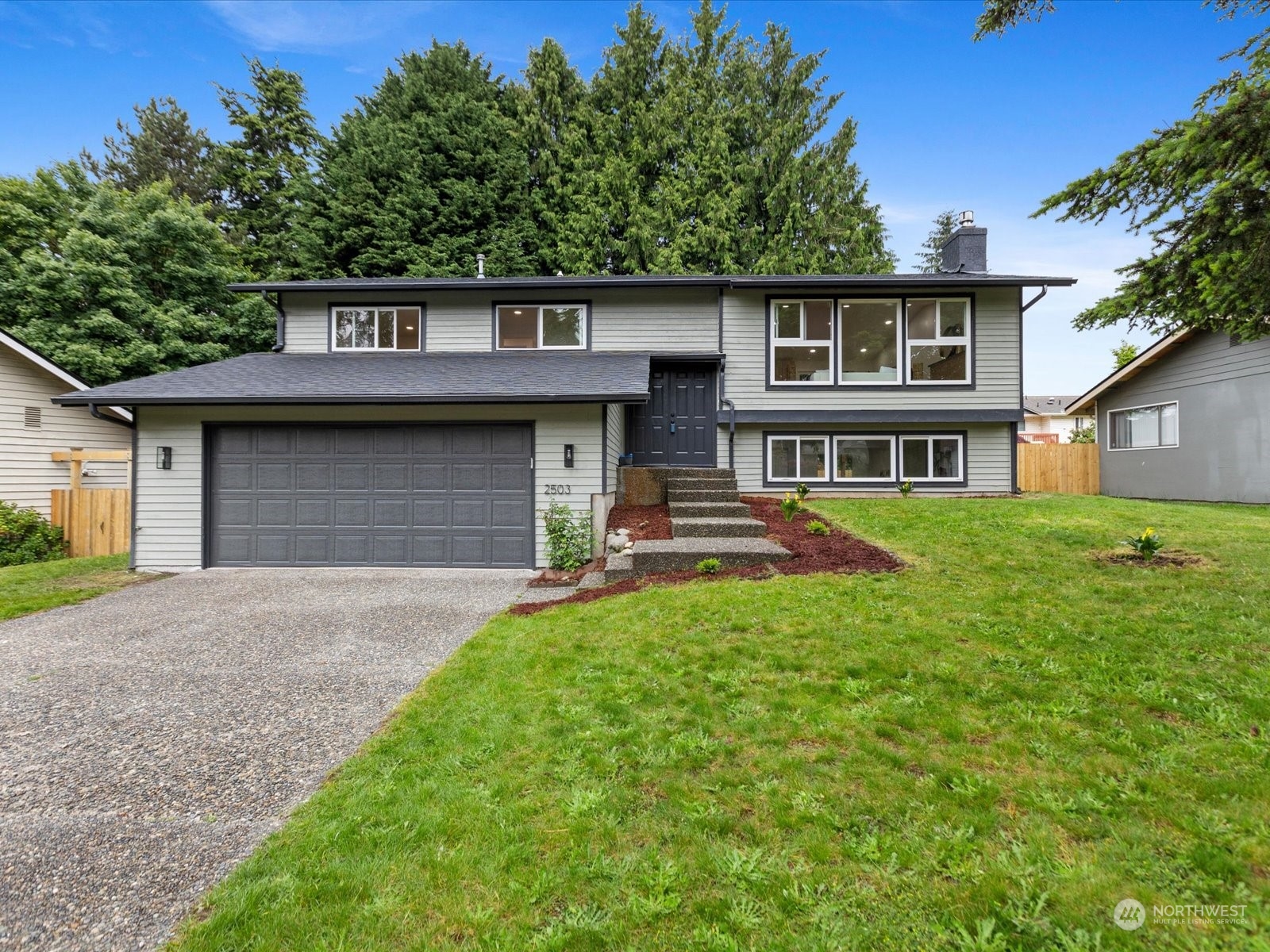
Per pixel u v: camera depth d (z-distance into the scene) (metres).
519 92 21.06
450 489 8.39
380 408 8.41
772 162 20.50
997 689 3.41
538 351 11.32
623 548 7.68
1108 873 1.99
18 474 11.12
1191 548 6.64
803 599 5.11
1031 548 6.73
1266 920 1.79
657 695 3.53
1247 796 2.38
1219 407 12.90
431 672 4.26
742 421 11.20
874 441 11.38
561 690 3.66
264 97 24.42
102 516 10.75
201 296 17.08
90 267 14.60
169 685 4.09
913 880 1.99
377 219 18.86
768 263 19.38
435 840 2.28
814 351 11.23
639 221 19.31
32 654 4.76
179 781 2.85
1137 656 3.80
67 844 2.38
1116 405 16.00
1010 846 2.15
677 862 2.12
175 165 25.97
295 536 8.45
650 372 11.27
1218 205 4.65
